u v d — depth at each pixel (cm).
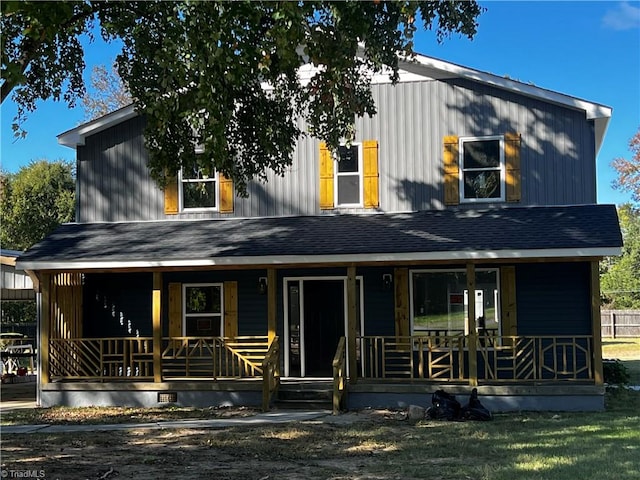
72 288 1681
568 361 1565
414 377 1606
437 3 1051
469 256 1386
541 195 1599
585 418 1288
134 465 930
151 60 1166
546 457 942
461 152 1634
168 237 1603
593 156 1583
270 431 1188
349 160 1688
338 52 1073
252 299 1698
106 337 1725
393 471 878
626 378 1725
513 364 1464
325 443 1080
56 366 1600
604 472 841
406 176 1655
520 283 1594
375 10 1027
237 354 1538
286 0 945
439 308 1619
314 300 1689
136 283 1731
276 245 1492
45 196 3709
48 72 1254
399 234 1495
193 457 982
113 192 1756
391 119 1667
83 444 1095
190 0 934
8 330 2917
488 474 843
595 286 1396
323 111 1220
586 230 1416
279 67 1161
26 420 1375
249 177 1316
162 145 1272
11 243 3659
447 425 1238
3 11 898
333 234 1534
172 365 1602
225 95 1043
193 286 1717
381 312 1642
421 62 1614
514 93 1617
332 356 1673
